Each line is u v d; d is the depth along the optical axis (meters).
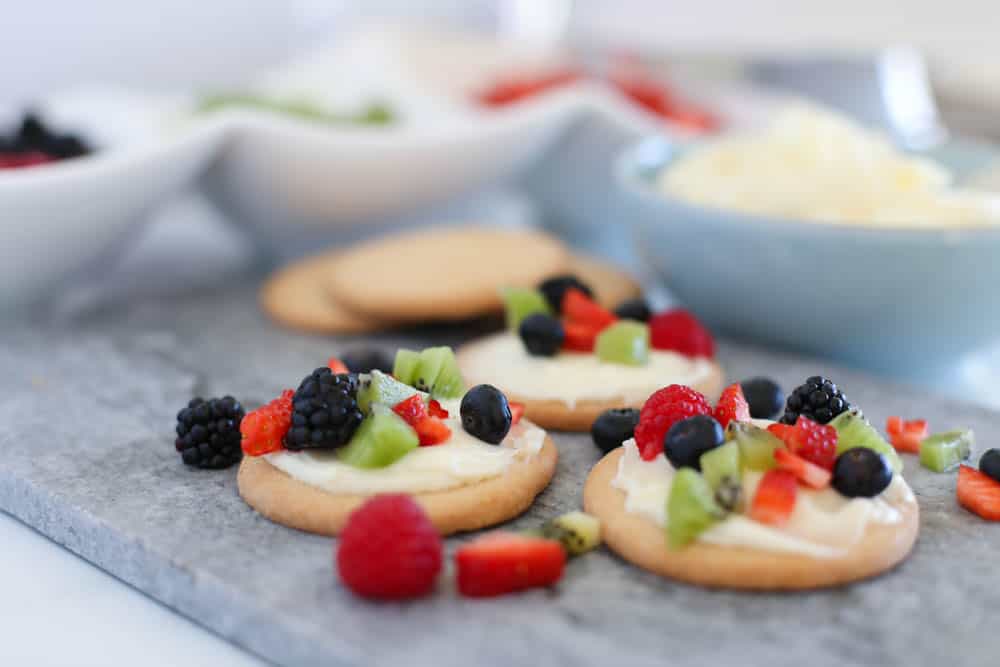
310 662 0.33
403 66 0.71
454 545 0.37
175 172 0.53
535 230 0.70
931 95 0.81
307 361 0.50
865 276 0.47
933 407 0.46
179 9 0.80
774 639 0.33
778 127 0.54
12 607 0.36
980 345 0.50
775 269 0.48
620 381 0.44
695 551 0.35
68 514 0.39
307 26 0.88
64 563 0.38
